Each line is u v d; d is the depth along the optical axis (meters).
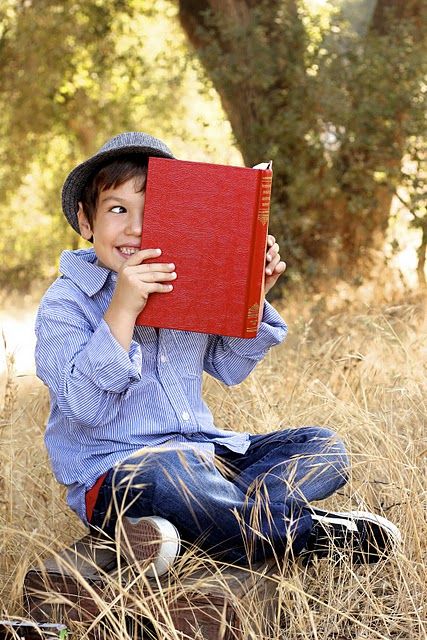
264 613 2.62
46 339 2.68
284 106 8.60
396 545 2.81
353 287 7.65
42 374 2.68
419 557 2.83
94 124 11.30
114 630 2.46
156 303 2.58
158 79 10.67
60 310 2.71
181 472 2.57
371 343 4.68
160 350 2.80
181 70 9.08
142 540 2.51
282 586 2.56
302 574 2.81
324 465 2.87
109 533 2.68
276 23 8.60
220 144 9.46
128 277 2.53
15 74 10.85
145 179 2.70
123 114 10.95
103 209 2.72
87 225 2.88
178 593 2.41
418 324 5.06
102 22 10.04
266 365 4.53
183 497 2.55
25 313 9.84
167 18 10.27
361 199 8.20
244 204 2.56
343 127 8.22
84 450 2.71
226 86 8.66
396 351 4.52
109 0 9.99
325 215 8.50
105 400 2.57
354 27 9.08
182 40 10.46
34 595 2.55
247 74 8.46
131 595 2.39
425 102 7.99
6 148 11.44
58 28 10.08
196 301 2.58
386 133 8.20
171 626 2.31
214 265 2.57
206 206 2.57
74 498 2.76
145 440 2.72
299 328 5.41
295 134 8.24
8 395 3.54
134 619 2.41
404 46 8.20
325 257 8.45
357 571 2.88
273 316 3.07
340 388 4.15
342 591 2.76
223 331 2.59
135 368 2.54
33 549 2.89
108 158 2.75
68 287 2.78
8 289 12.40
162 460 2.58
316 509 2.86
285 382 4.24
